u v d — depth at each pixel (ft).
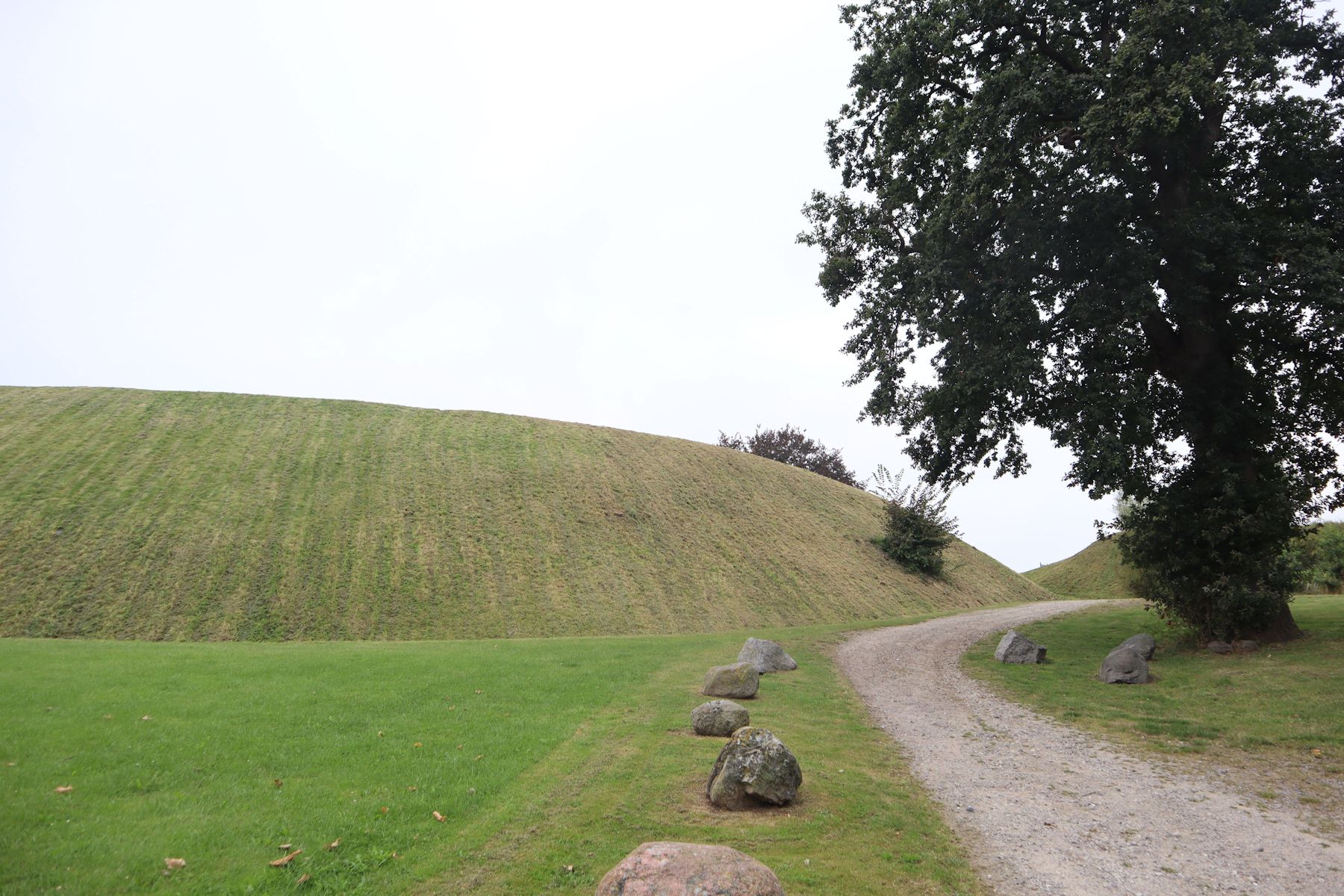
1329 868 22.07
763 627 121.60
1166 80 50.98
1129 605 116.78
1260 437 59.47
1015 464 67.97
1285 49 58.65
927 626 98.89
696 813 25.48
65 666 50.78
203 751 31.40
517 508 138.10
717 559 141.08
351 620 99.96
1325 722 37.19
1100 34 61.72
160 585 97.14
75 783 26.81
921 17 61.00
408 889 19.47
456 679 50.47
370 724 37.19
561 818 24.61
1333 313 52.54
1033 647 63.87
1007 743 37.99
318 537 115.03
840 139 71.36
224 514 114.32
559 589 118.52
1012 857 22.88
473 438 162.20
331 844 21.99
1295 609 78.54
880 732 40.22
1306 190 58.23
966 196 57.41
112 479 116.67
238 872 20.08
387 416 165.17
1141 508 62.54
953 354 63.52
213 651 62.64
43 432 127.95
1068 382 59.72
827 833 24.03
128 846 21.38
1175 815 26.91
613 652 68.49
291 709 39.88
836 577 148.46
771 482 188.24
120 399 147.23
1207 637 58.29
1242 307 59.31
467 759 31.09
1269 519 54.95
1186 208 57.00
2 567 93.40
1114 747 36.65
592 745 34.04
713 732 36.29
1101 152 53.16
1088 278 60.03
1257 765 32.63
